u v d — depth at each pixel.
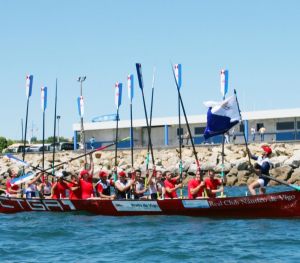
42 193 29.84
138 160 60.97
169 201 25.66
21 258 18.78
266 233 21.58
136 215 26.42
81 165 62.81
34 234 22.97
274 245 19.64
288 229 22.17
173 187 27.05
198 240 20.86
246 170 52.09
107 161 61.94
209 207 24.89
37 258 18.73
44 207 28.52
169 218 25.55
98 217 26.80
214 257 18.31
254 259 17.91
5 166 65.88
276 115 67.62
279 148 57.19
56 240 21.78
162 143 74.38
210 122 25.33
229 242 20.34
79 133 78.19
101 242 21.05
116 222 25.23
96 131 77.94
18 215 28.05
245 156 56.25
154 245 20.19
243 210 24.44
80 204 27.53
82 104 36.78
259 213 24.30
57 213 28.06
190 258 18.27
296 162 51.72
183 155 59.16
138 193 28.12
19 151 76.75
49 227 24.44
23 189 31.81
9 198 29.55
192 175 54.34
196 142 71.31
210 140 69.44
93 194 28.67
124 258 18.47
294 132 67.31
